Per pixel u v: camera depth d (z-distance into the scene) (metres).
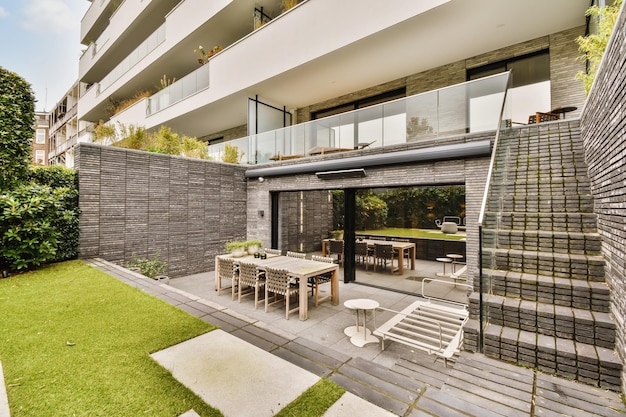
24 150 6.21
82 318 3.67
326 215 8.98
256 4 10.84
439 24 7.12
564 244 3.77
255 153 10.37
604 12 4.75
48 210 5.78
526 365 2.79
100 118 22.91
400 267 7.43
